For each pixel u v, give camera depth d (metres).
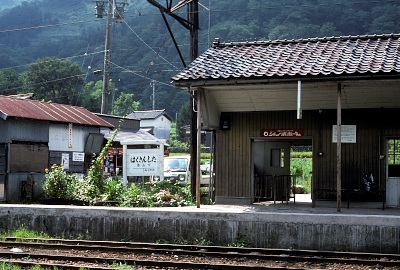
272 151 17.89
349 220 11.12
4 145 18.00
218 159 16.55
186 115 68.00
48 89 61.97
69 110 21.72
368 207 15.00
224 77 13.41
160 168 17.78
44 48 121.00
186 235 12.23
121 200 16.11
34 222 13.68
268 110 16.05
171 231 12.34
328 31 82.31
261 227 11.67
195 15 18.88
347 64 13.23
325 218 11.26
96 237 12.99
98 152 21.80
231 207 14.71
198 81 13.70
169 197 16.08
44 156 19.22
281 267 9.09
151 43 97.62
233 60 15.10
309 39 16.08
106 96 30.78
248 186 16.22
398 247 10.84
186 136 66.31
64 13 172.12
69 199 16.92
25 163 18.47
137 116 56.88
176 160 23.61
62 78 62.03
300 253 10.74
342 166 15.31
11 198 17.97
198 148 13.75
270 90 14.79
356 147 15.25
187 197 17.03
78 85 65.19
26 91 61.56
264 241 11.63
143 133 30.02
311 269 8.82
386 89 14.05
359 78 12.54
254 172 17.77
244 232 11.79
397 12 84.62
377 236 10.96
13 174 18.09
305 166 32.75
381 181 15.00
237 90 15.06
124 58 96.94
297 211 13.20
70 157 20.42
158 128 56.53
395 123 14.98
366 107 15.16
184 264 9.45
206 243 11.88
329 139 15.51
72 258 10.09
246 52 15.82
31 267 9.47
